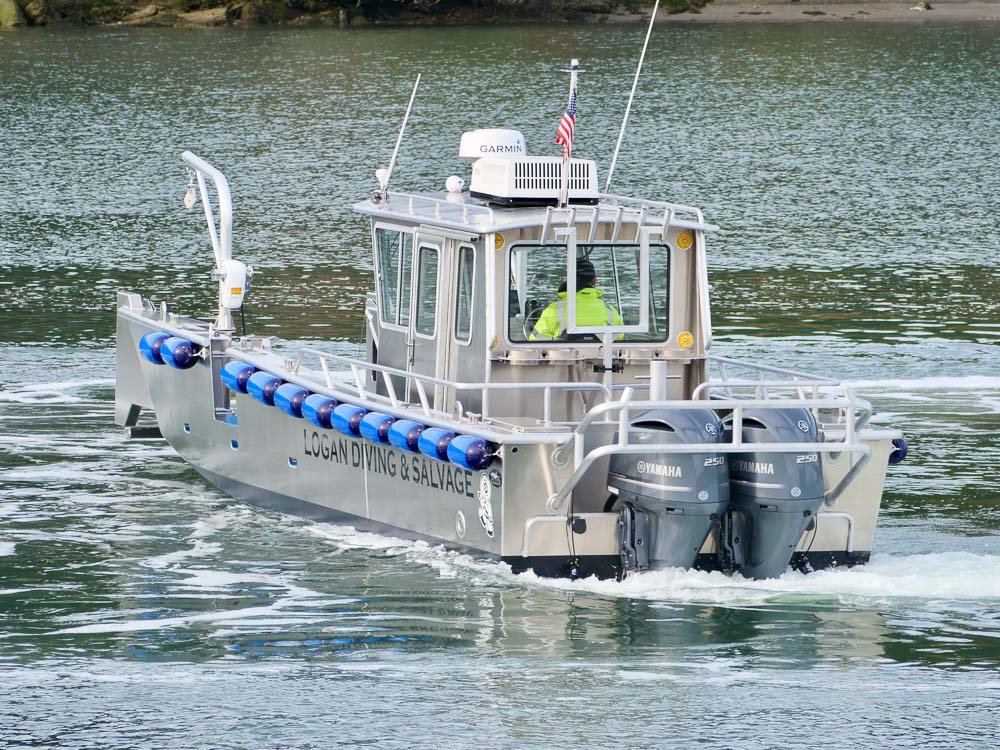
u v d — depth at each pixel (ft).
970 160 477.36
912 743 89.51
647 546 112.57
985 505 143.43
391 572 120.67
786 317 247.09
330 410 127.34
